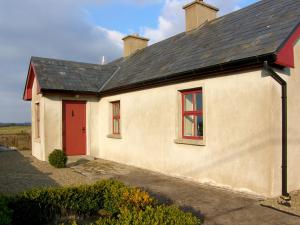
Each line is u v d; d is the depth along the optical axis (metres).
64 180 8.79
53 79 12.77
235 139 7.38
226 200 6.60
